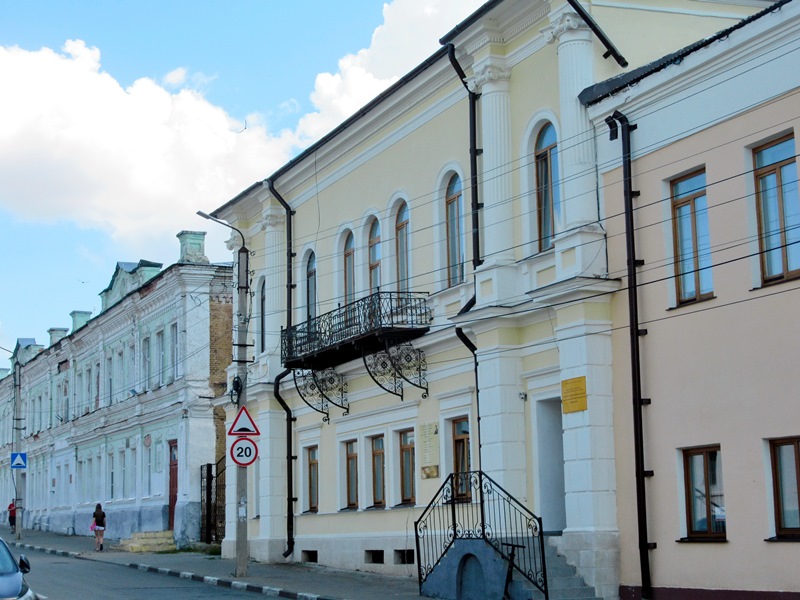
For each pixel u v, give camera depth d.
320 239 29.09
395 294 25.30
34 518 62.44
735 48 16.22
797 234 15.47
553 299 18.80
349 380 27.02
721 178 16.52
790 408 15.19
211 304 40.41
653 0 20.14
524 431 20.30
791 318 15.28
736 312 16.12
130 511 45.28
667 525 17.02
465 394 22.09
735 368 16.08
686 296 17.22
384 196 26.03
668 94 17.50
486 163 21.44
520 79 21.06
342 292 27.97
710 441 16.38
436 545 22.48
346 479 27.23
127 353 47.09
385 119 25.80
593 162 18.83
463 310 21.48
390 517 24.73
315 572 25.89
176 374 40.69
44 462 61.53
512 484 20.08
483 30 21.30
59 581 24.89
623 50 19.69
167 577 26.70
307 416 29.20
